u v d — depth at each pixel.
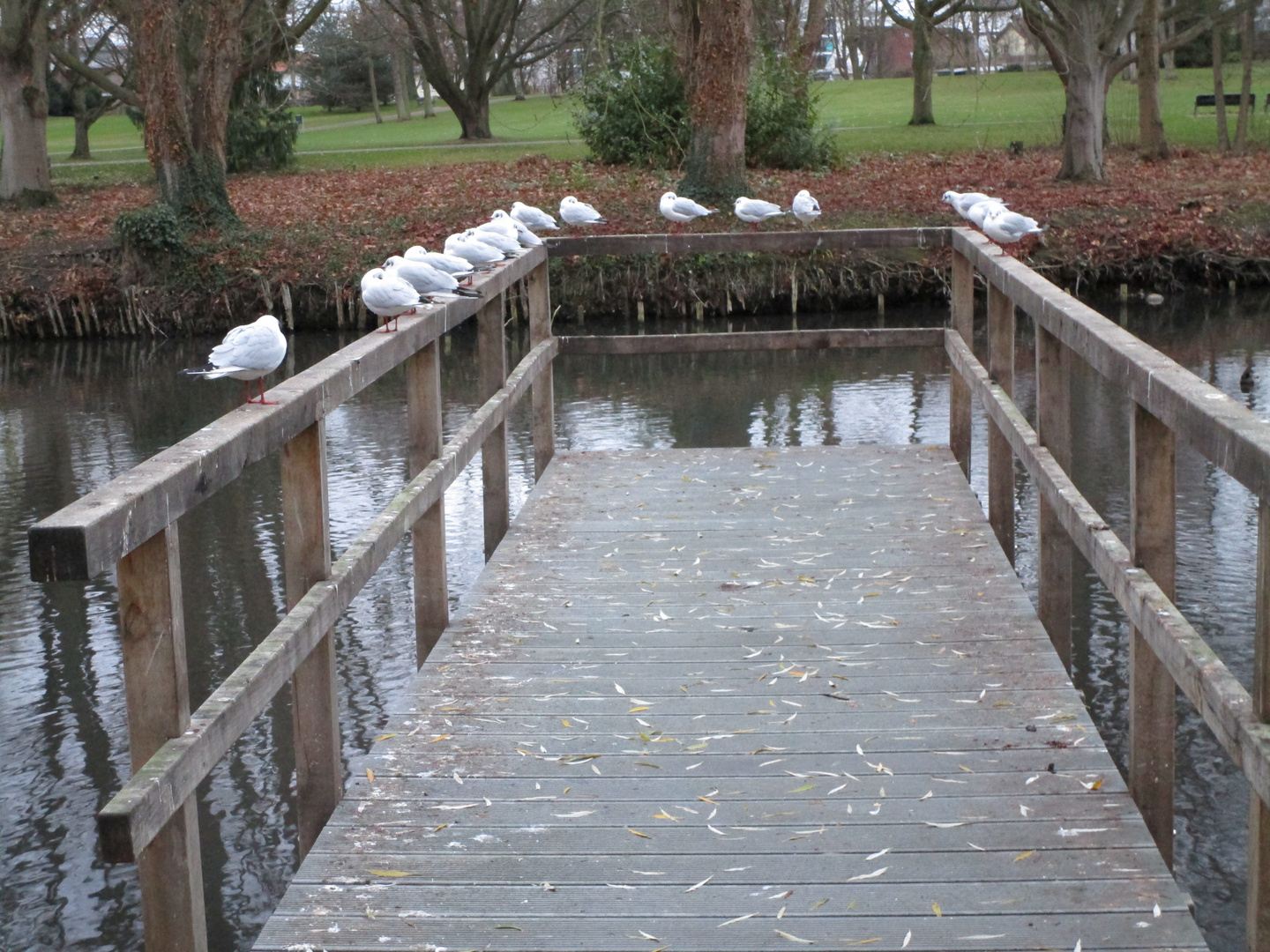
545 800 4.11
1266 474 2.52
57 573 2.37
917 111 38.50
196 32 28.28
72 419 15.84
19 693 7.73
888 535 6.90
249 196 27.75
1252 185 24.59
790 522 7.22
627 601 6.02
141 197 29.25
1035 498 10.66
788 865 3.70
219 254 22.34
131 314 21.98
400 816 4.03
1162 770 3.89
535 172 28.30
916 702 4.77
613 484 8.22
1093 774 4.16
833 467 8.45
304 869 3.72
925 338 9.02
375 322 21.88
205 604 8.94
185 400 16.80
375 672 7.85
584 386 16.42
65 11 34.91
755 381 16.27
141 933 5.51
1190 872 5.45
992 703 4.74
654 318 21.25
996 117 40.50
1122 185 25.34
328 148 40.88
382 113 63.28
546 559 6.70
